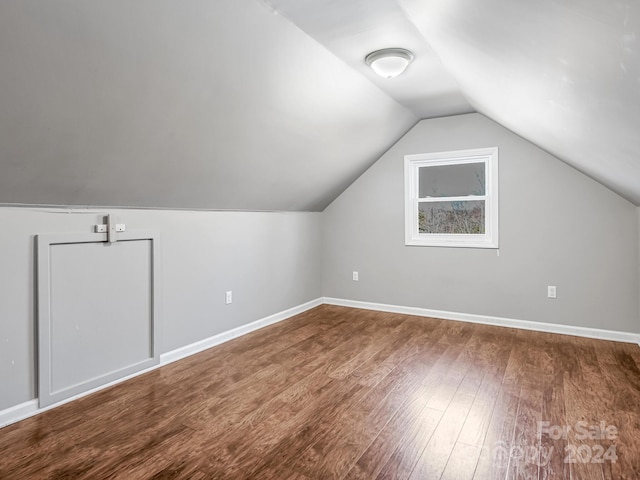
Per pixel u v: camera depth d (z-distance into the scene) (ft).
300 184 12.59
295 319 13.83
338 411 7.23
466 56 6.30
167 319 9.73
